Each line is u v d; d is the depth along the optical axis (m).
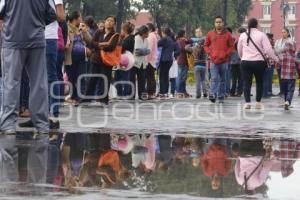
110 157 9.32
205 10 100.94
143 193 6.84
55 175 7.79
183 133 12.69
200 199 6.60
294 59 22.86
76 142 10.84
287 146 10.91
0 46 14.63
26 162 8.67
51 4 11.92
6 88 11.91
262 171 8.37
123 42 25.45
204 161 9.11
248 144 11.11
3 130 11.89
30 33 11.82
